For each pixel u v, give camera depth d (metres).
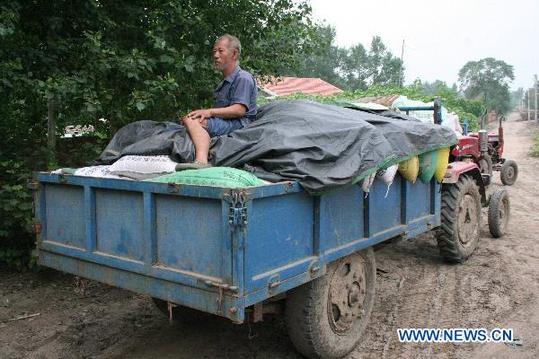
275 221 3.12
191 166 3.52
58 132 6.65
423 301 5.14
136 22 6.18
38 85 5.04
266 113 4.26
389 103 7.98
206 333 4.46
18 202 5.24
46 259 4.07
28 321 4.77
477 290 5.41
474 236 6.48
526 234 7.82
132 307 5.10
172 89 5.73
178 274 3.11
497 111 65.75
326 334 3.75
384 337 4.35
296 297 3.63
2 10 5.00
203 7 6.48
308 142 3.52
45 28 5.71
